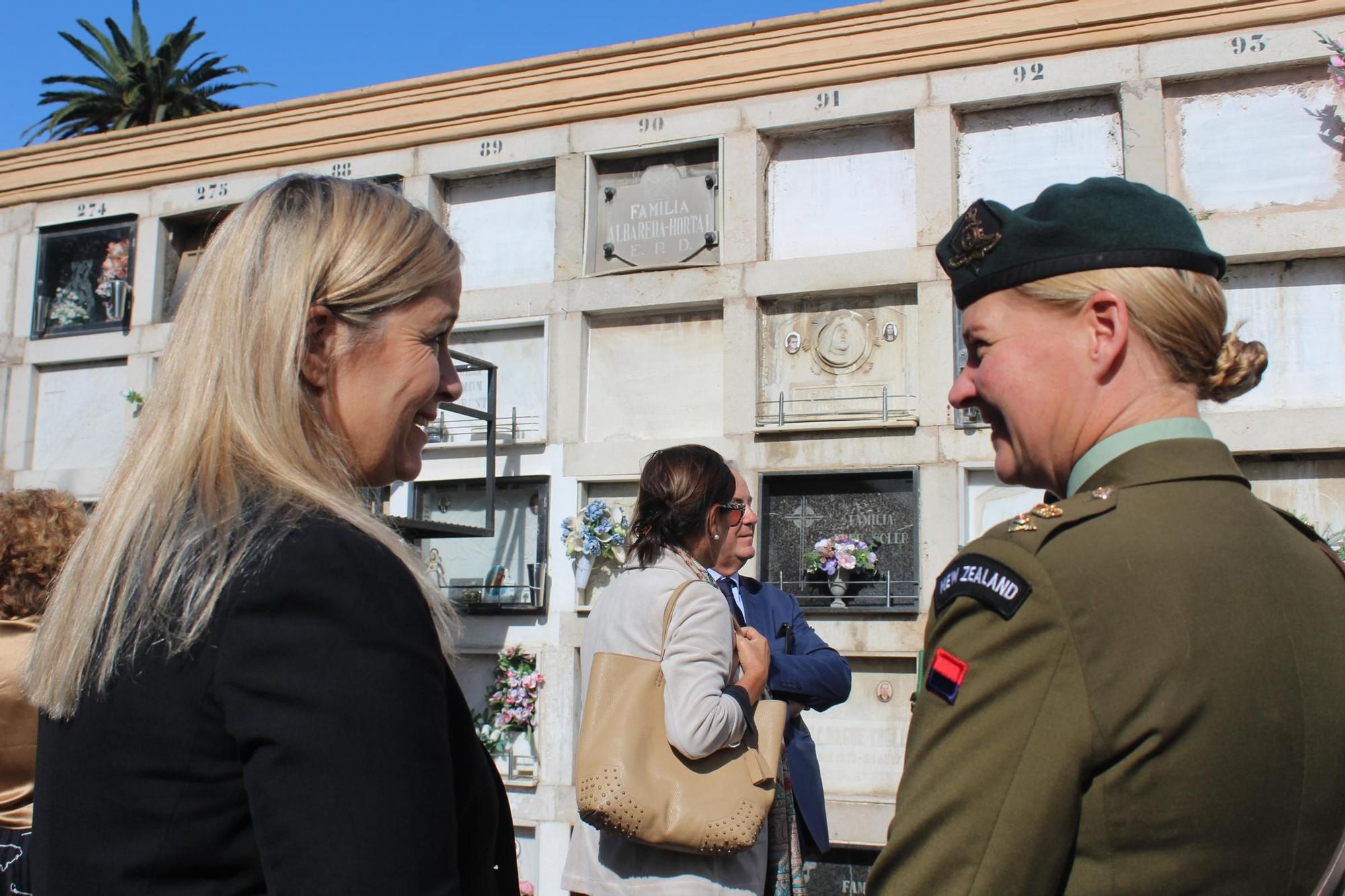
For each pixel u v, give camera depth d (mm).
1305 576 944
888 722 4203
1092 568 912
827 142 4688
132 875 852
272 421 978
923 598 4164
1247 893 846
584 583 4605
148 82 15516
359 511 978
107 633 905
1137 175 4113
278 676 840
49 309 5684
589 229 4867
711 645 2248
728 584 3090
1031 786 872
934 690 966
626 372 4805
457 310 1147
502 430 4883
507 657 4641
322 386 1052
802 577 4395
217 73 16203
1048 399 1049
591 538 4551
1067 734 870
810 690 2895
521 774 4566
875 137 4621
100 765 875
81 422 5535
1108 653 879
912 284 4383
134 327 5441
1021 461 1101
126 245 5574
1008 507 4184
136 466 982
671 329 4777
